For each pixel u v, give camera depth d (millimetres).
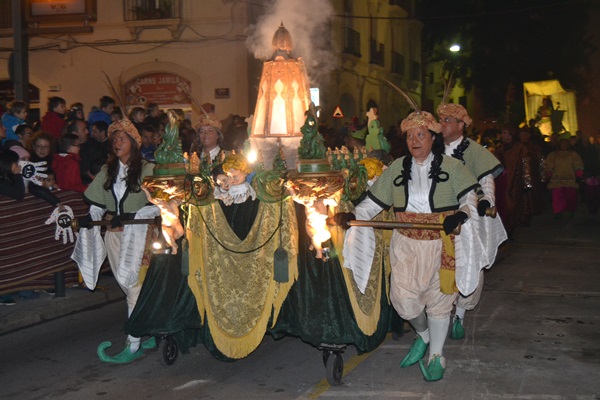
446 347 6297
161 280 5734
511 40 31656
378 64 26828
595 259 10891
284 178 5348
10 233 7855
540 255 11312
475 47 31969
